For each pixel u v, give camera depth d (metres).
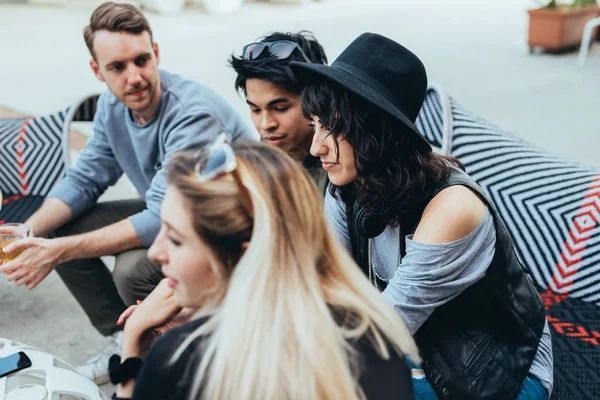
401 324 1.07
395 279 1.51
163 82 2.35
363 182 1.50
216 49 8.04
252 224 0.99
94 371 2.33
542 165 2.39
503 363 1.55
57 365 1.57
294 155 2.05
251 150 1.04
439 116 2.64
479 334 1.57
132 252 2.27
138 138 2.40
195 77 6.47
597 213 2.23
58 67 7.09
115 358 1.31
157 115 2.34
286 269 0.98
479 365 1.55
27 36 9.25
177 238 1.01
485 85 5.88
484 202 1.49
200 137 2.28
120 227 2.24
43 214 2.46
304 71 1.55
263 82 1.93
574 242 2.28
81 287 2.41
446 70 6.46
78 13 11.82
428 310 1.50
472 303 1.56
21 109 5.49
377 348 1.02
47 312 2.80
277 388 0.93
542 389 1.60
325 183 1.99
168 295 1.28
